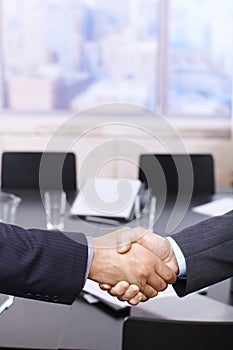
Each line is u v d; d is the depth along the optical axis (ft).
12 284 4.33
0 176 10.24
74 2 14.33
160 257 4.74
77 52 14.51
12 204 7.79
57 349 4.20
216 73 14.64
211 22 14.44
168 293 5.06
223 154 14.03
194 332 3.60
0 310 4.85
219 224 4.96
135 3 14.38
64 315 4.80
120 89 14.69
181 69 14.64
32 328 4.55
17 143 13.93
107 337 4.37
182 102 14.69
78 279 4.42
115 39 14.49
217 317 4.68
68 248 4.42
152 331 3.61
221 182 14.14
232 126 13.88
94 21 14.42
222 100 14.70
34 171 9.91
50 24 14.39
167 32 14.46
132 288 4.69
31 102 14.64
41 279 4.34
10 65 14.49
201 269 4.80
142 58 14.58
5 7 14.30
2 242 4.25
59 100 14.67
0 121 14.15
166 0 14.32
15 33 14.39
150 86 14.67
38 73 14.56
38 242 4.36
